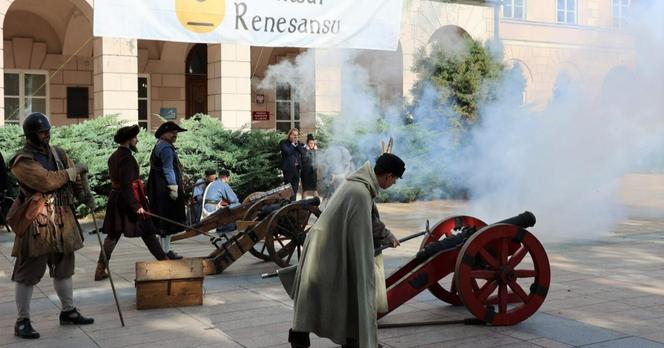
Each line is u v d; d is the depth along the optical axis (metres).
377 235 5.43
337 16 16.20
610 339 5.42
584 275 7.84
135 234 7.95
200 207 11.42
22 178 5.56
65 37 19.00
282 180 15.69
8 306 6.76
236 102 16.98
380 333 5.67
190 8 14.68
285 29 15.67
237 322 6.07
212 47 17.16
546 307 6.41
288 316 6.26
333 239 4.66
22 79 18.80
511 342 5.38
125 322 6.09
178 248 10.45
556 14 22.34
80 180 6.05
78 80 19.39
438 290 6.45
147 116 20.23
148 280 6.51
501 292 5.84
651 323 5.86
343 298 4.61
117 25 14.10
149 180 8.86
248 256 9.45
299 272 4.78
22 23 18.67
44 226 5.60
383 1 16.67
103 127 14.34
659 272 8.02
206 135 15.43
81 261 9.19
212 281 7.82
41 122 5.71
